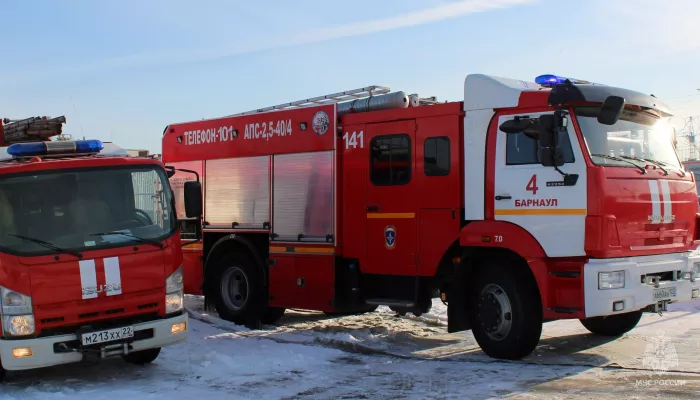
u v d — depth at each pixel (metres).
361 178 9.68
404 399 6.60
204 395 6.95
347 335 9.73
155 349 8.34
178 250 8.05
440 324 10.82
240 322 11.21
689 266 8.21
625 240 7.66
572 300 7.67
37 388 7.39
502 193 8.20
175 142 12.45
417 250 9.05
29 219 7.39
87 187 7.74
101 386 7.45
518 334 8.03
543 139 7.73
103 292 7.40
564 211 7.69
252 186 11.12
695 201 8.59
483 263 8.48
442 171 8.82
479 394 6.65
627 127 8.16
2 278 7.08
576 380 7.03
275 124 10.82
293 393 6.95
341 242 9.95
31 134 10.12
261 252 11.06
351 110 10.05
